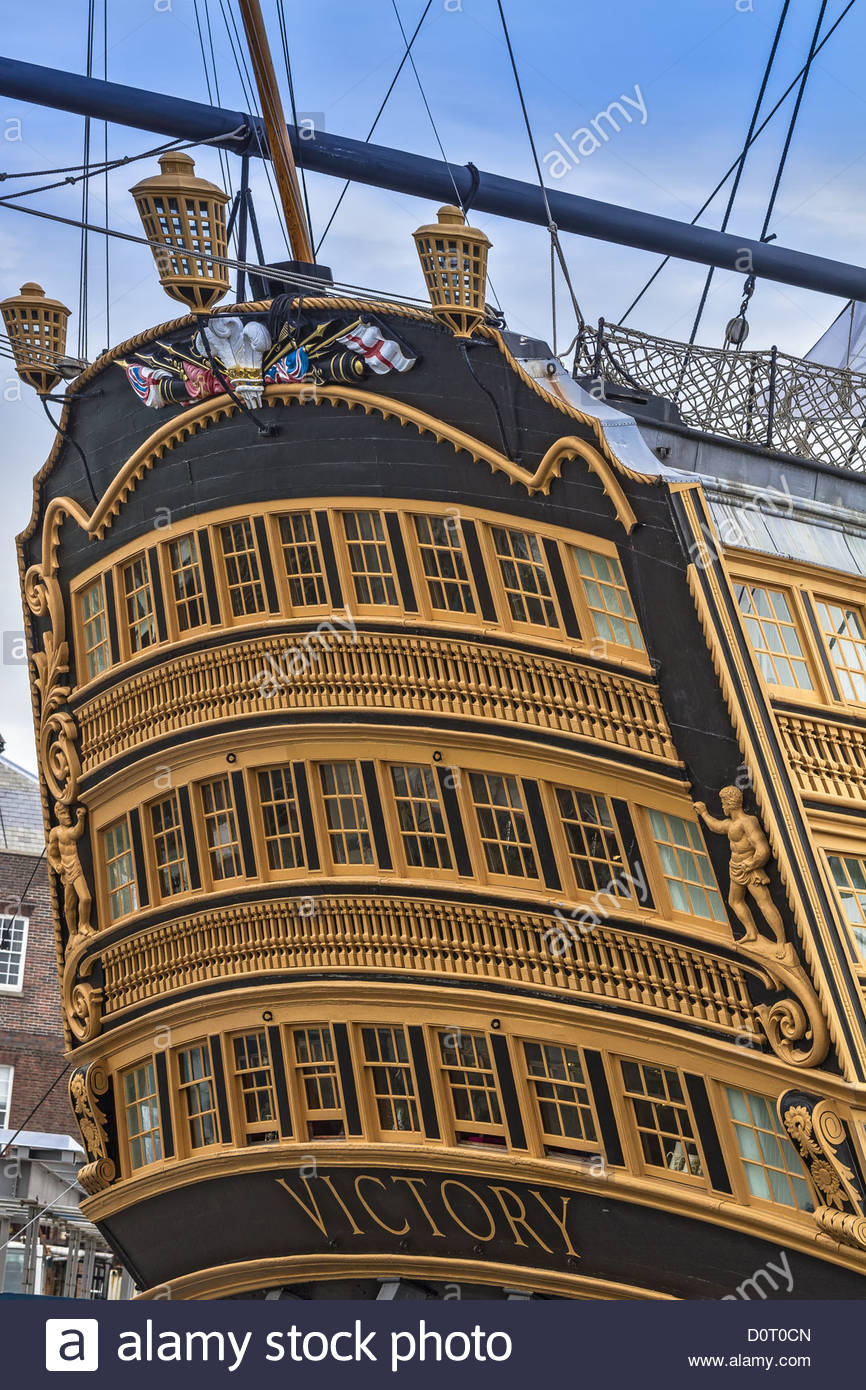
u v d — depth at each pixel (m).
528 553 22.72
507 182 30.88
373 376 23.62
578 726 22.23
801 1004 20.53
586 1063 22.47
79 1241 39.97
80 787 27.03
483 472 22.95
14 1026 45.25
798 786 21.02
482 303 22.88
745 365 24.12
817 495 23.94
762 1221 21.02
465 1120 23.64
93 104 28.91
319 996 24.23
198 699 25.12
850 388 24.92
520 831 22.92
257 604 24.81
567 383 22.52
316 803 24.30
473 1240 24.05
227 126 29.62
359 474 23.88
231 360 24.20
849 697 22.06
